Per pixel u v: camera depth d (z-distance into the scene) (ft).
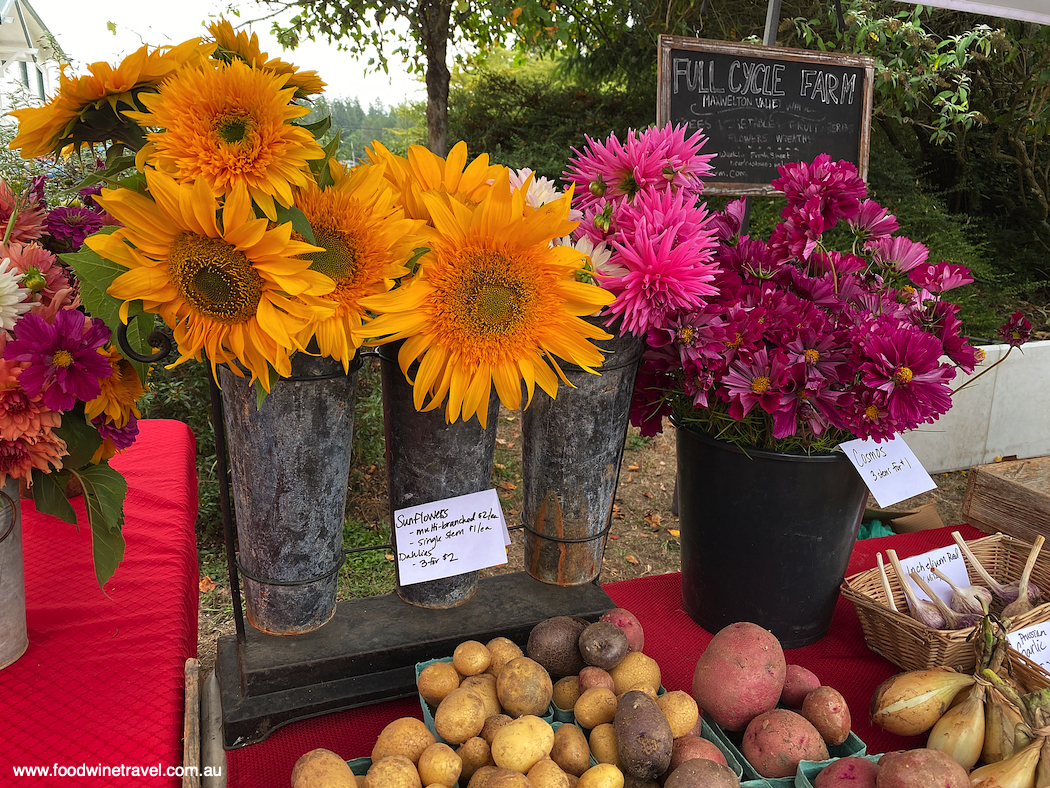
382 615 3.67
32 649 3.17
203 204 2.22
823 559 4.00
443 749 2.62
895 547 5.36
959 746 2.97
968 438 10.94
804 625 4.15
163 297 2.36
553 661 3.22
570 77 22.84
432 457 3.31
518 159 20.66
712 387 3.78
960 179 20.01
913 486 3.88
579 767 2.74
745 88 7.44
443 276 2.67
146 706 2.87
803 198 4.13
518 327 2.77
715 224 4.38
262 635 3.46
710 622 4.29
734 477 3.91
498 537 3.55
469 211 2.63
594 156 3.76
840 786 2.65
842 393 3.56
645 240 3.22
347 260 2.57
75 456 2.85
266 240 2.30
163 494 4.63
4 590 2.97
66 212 3.68
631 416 4.36
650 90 21.53
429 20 13.37
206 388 10.00
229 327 2.44
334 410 2.95
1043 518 4.93
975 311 15.80
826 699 3.01
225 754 3.20
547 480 3.68
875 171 18.47
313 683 3.36
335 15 13.64
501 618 3.66
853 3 13.09
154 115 2.24
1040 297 18.93
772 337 3.75
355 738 3.29
